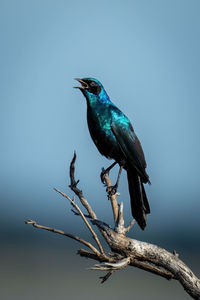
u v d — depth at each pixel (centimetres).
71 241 4847
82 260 4006
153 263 754
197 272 3150
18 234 5309
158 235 5006
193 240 4675
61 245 4644
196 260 3662
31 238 5031
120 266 734
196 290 727
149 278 3428
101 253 753
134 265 763
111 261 754
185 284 732
